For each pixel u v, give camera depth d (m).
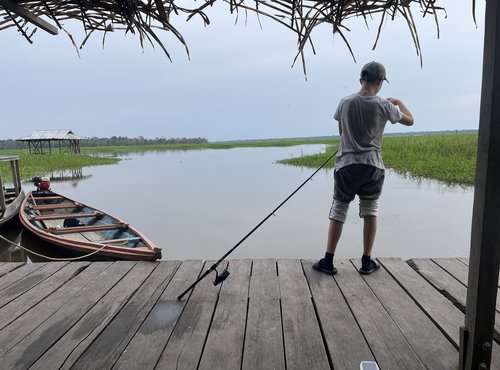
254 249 6.00
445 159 14.52
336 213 2.93
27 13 1.28
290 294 2.70
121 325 2.29
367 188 2.83
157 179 16.67
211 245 6.34
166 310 2.48
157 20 1.29
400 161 15.71
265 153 39.12
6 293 2.79
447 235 6.26
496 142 1.37
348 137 2.75
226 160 29.05
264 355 1.97
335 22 1.29
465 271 3.06
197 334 2.18
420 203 8.57
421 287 2.76
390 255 5.47
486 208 1.45
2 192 7.12
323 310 2.45
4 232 7.30
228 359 1.94
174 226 7.69
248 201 10.12
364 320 2.30
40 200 9.32
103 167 24.72
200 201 10.46
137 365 1.90
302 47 1.31
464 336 1.63
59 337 2.16
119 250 4.45
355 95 2.74
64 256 5.40
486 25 1.31
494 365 1.83
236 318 2.37
